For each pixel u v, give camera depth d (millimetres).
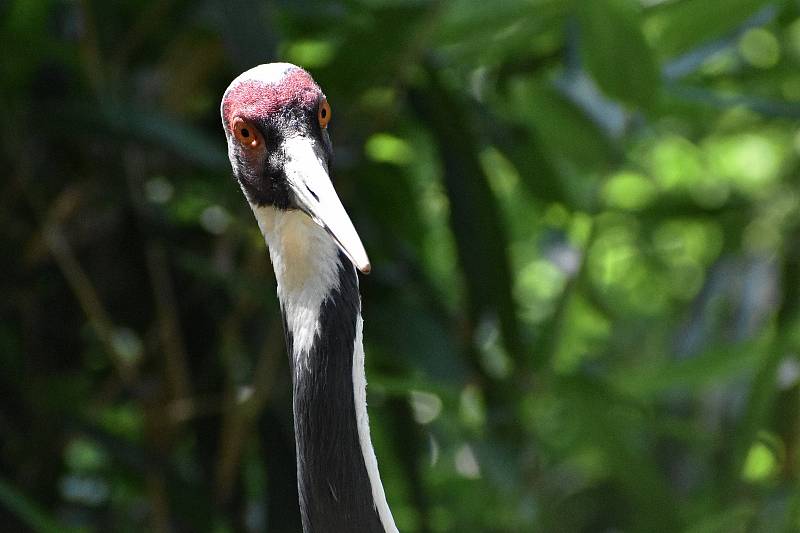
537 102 8547
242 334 8281
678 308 11758
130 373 7957
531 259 12508
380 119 7750
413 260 8344
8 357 7984
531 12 7508
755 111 8055
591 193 9133
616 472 8531
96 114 7070
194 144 6980
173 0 7406
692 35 7930
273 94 4742
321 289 4660
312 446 4664
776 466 9664
